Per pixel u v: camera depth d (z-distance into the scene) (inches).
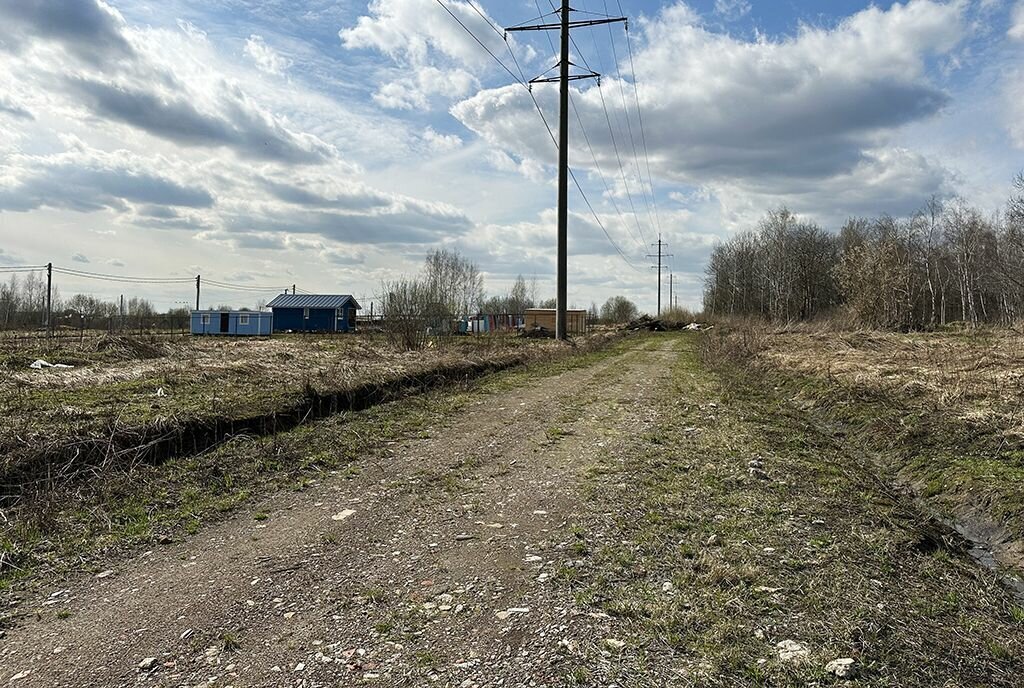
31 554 211.9
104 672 143.4
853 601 180.9
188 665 146.3
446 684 138.3
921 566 212.8
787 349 974.4
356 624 166.6
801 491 292.0
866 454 400.8
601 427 437.7
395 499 279.3
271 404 419.8
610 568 202.5
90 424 323.3
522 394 596.4
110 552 217.8
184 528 242.8
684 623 166.7
